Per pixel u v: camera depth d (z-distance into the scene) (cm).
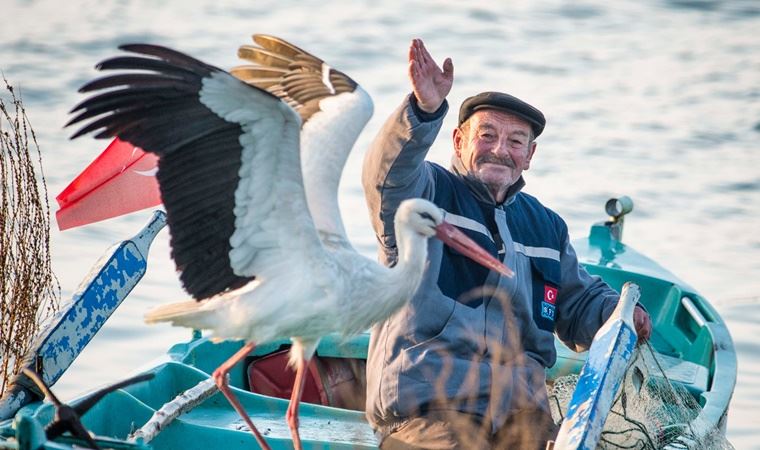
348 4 3325
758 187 2128
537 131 1022
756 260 1825
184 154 755
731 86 2717
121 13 3112
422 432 909
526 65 2858
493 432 927
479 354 949
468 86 2677
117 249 1047
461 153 1020
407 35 3041
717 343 1254
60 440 749
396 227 883
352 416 1024
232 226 790
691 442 981
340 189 2005
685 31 3209
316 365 1173
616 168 2206
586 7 3397
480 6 3347
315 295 822
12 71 2564
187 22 3077
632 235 1931
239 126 757
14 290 1097
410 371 931
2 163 1162
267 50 959
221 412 1019
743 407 1376
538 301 1005
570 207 2009
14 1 3178
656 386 1038
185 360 1091
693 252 1859
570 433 790
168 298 1584
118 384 814
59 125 2184
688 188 2116
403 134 918
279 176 780
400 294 870
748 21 3309
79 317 973
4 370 1057
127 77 738
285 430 984
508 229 997
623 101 2603
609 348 845
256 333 823
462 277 964
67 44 2802
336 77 951
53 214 1770
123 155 1133
